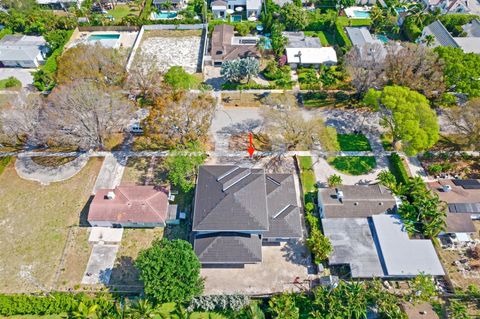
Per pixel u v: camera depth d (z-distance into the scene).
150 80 86.12
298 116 74.81
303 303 54.50
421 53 80.88
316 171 72.88
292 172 72.88
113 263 59.50
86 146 75.19
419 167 73.50
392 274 55.62
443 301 55.16
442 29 100.81
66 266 59.19
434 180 70.75
